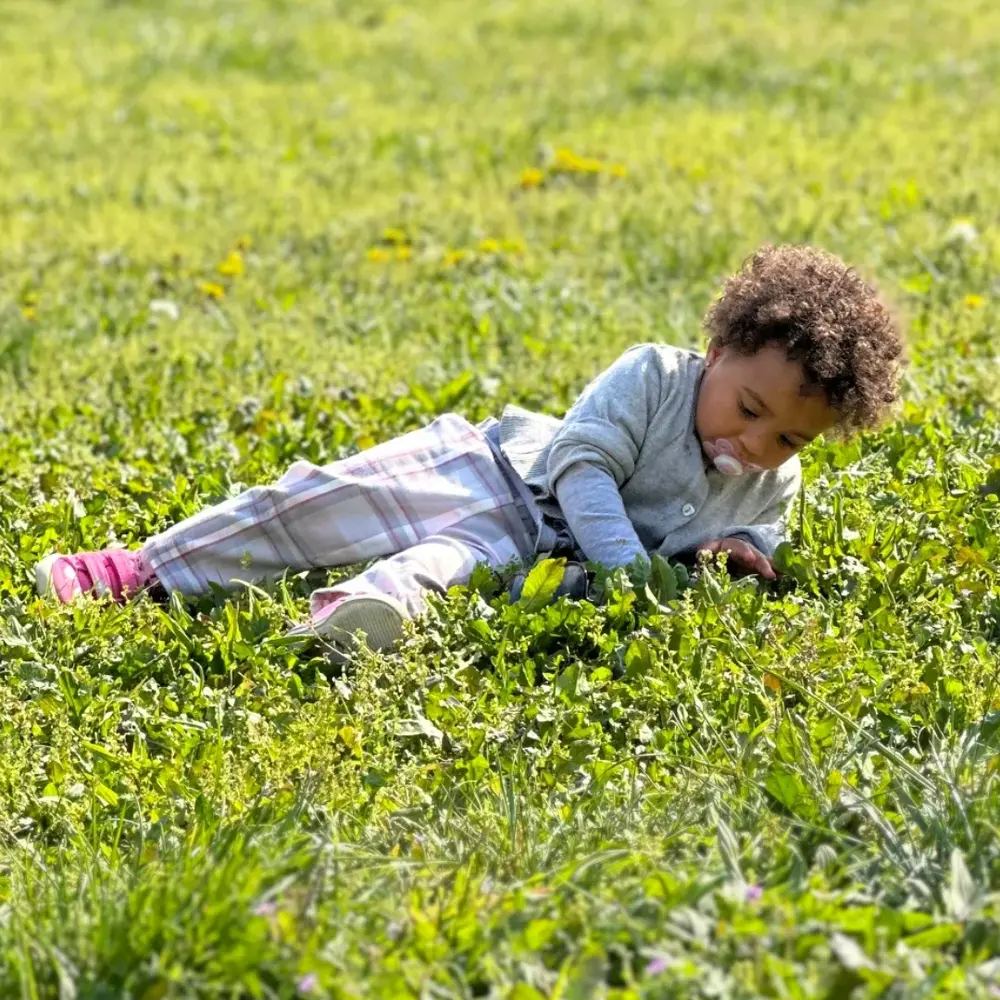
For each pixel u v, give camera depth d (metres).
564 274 12.07
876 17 24.41
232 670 5.77
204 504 7.31
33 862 4.69
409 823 4.73
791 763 4.91
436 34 24.61
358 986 3.62
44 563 6.32
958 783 4.68
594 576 6.26
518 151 16.75
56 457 8.23
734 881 4.08
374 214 14.25
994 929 3.87
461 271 12.35
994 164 15.18
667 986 3.58
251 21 26.06
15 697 5.56
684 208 13.86
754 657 5.54
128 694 5.73
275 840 4.52
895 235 12.47
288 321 11.05
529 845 4.54
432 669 5.70
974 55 21.53
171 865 4.33
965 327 9.91
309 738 5.12
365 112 19.28
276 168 16.58
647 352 6.48
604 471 6.33
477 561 6.29
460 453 6.53
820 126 17.53
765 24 24.03
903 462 7.39
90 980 3.76
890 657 5.58
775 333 6.06
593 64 21.89
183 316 11.57
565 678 5.53
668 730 5.24
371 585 6.02
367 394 9.16
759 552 6.43
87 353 10.41
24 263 13.19
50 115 19.77
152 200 15.55
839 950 3.61
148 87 21.38
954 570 6.34
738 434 6.22
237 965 3.68
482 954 3.81
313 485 6.37
